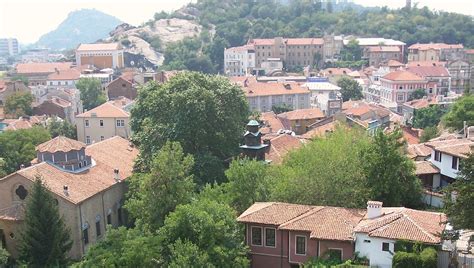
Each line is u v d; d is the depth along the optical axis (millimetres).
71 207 59625
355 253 47719
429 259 43406
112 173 70875
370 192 57469
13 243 59969
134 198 60344
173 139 71562
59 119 132125
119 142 83938
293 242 51219
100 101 174375
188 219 49531
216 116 73938
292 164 65000
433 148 69375
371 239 46906
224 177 70875
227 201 58406
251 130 73188
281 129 119875
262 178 61812
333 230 49344
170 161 56000
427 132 101375
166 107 75562
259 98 168125
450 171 65688
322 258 49250
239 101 79500
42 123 128375
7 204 61312
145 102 80500
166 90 77312
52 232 54938
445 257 45062
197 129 72000
